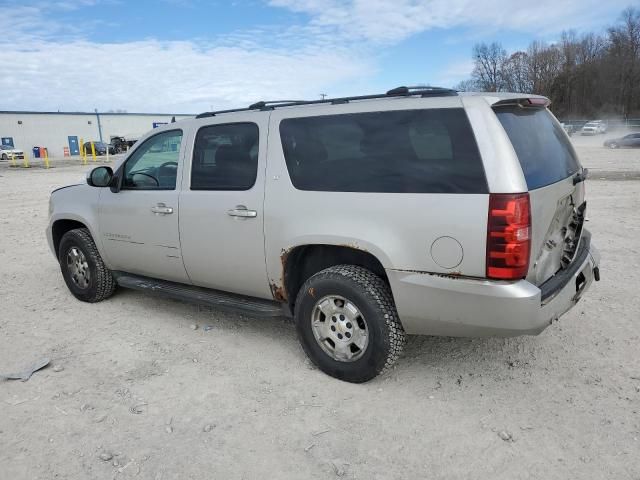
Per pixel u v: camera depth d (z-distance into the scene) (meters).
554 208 3.29
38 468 2.82
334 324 3.64
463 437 3.03
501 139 3.00
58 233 5.73
